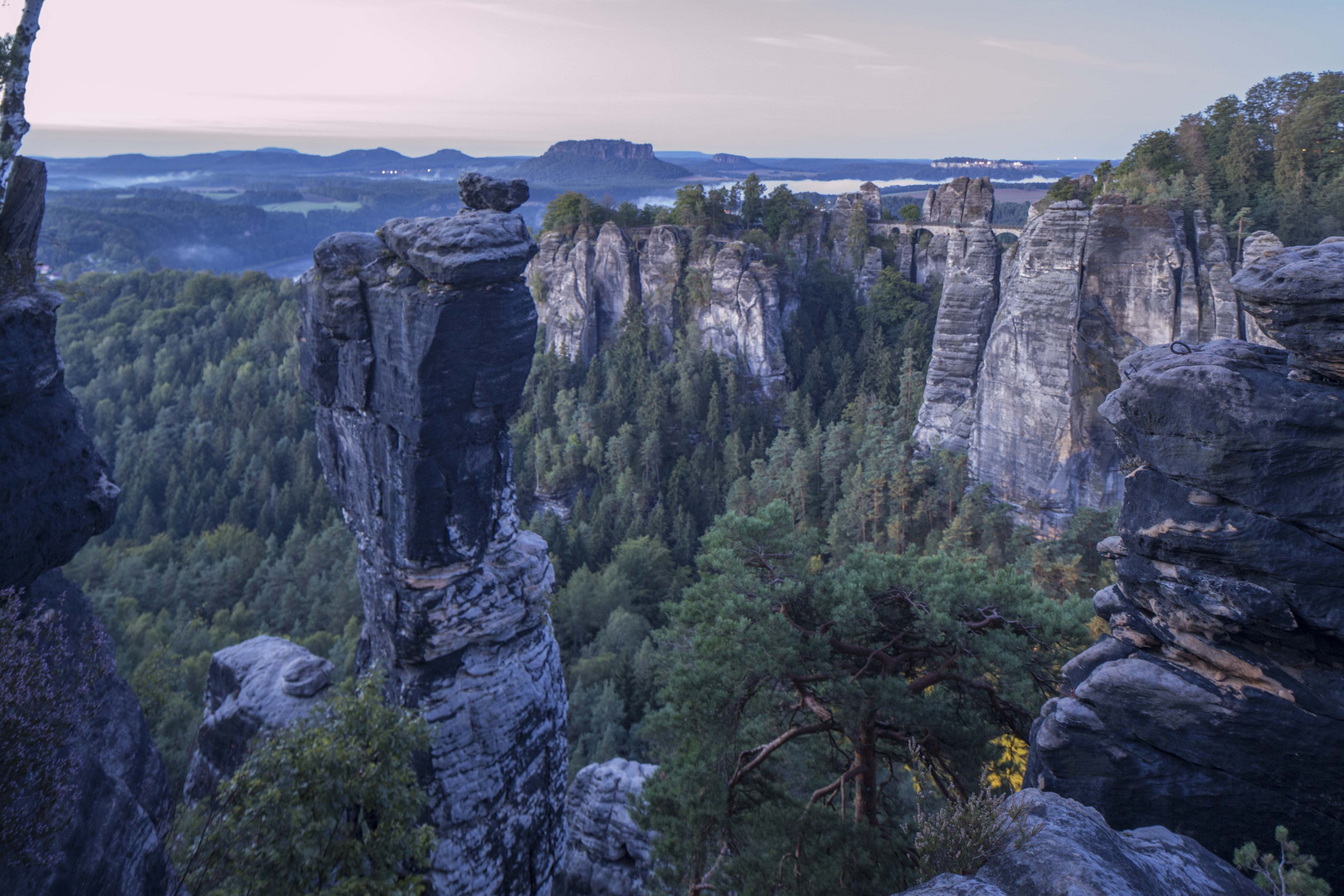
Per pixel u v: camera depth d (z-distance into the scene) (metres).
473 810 22.47
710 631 20.41
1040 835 10.57
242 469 137.38
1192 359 14.52
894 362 127.19
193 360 179.50
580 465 120.38
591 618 82.12
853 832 16.89
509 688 23.59
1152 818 14.48
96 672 15.69
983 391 88.56
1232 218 86.06
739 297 133.62
